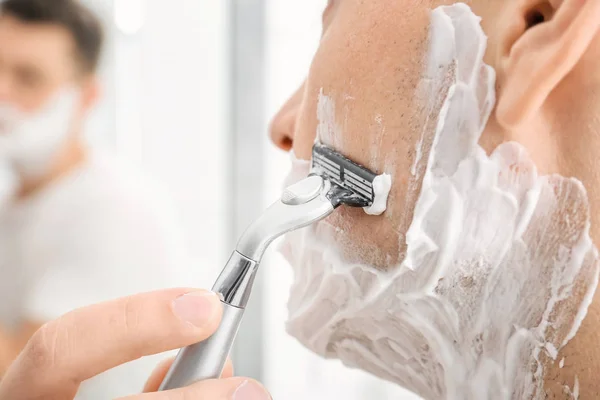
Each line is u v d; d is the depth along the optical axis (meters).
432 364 0.34
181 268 1.18
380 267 0.34
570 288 0.30
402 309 0.33
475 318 0.32
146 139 1.43
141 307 0.32
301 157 0.39
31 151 1.11
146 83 1.41
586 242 0.30
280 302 1.33
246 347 1.34
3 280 1.05
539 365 0.31
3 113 1.10
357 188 0.34
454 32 0.32
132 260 1.05
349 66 0.35
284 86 1.36
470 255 0.31
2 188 1.12
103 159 1.16
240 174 1.44
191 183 1.45
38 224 1.07
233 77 1.40
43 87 1.12
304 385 1.26
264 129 1.41
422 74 0.32
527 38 0.29
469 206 0.31
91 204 1.07
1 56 1.11
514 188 0.31
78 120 1.17
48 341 0.32
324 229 0.37
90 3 1.23
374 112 0.34
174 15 1.40
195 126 1.43
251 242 0.32
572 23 0.27
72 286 1.02
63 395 0.33
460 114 0.31
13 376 0.32
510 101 0.29
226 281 0.32
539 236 0.31
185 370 0.31
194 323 0.31
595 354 0.30
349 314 0.36
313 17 1.24
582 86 0.30
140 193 1.13
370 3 0.35
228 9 1.38
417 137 0.32
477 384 0.32
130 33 1.37
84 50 1.17
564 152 0.30
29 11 1.11
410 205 0.32
